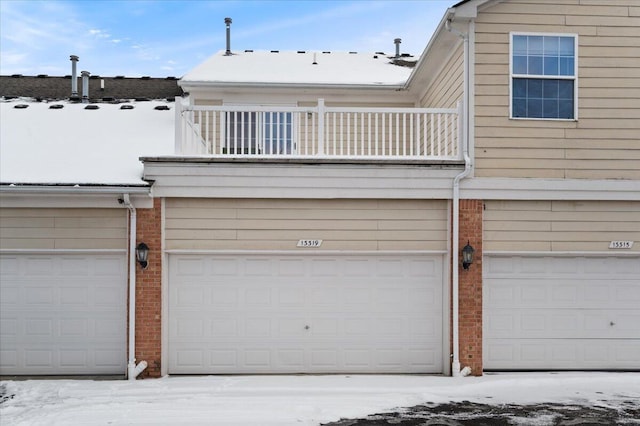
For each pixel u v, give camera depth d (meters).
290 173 9.36
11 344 9.37
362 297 9.68
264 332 9.59
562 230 9.64
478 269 9.45
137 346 9.20
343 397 8.23
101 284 9.45
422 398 8.25
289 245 9.51
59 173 9.18
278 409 7.68
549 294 9.79
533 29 9.53
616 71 9.60
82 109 13.02
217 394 8.30
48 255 9.43
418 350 9.66
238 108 9.55
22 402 7.89
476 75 9.48
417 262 9.72
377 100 13.71
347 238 9.56
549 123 9.52
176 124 9.40
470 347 9.39
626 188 9.55
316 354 9.61
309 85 12.99
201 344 9.51
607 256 9.84
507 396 8.40
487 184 9.45
